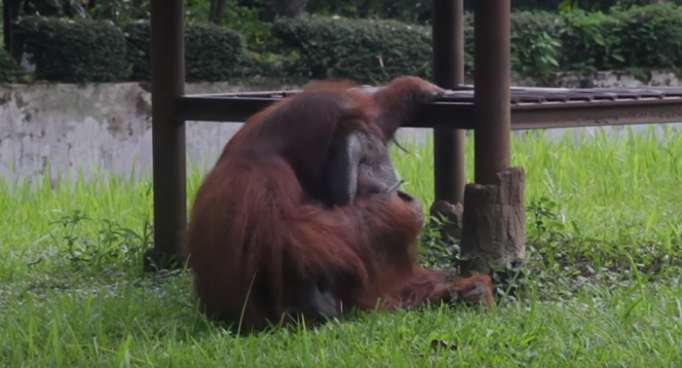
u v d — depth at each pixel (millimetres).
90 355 8328
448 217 12375
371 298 9070
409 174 16875
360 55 21312
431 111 10008
